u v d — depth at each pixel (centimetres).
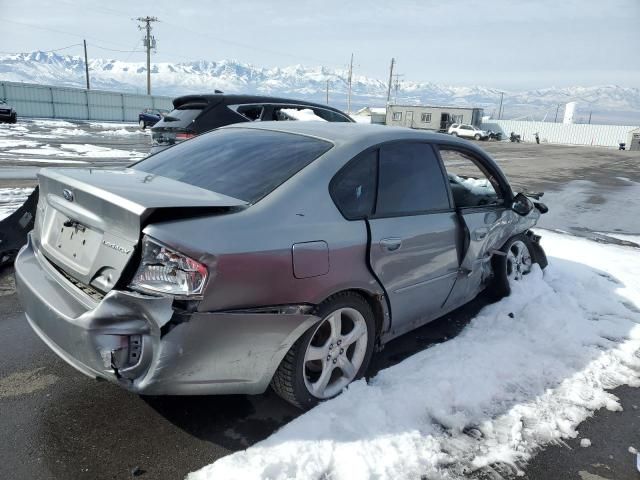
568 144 5897
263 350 235
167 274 206
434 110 6250
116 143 2000
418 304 330
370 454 240
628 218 966
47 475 218
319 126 329
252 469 224
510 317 410
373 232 279
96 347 210
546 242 681
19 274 263
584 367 342
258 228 231
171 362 210
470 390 299
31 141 1823
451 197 354
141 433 249
